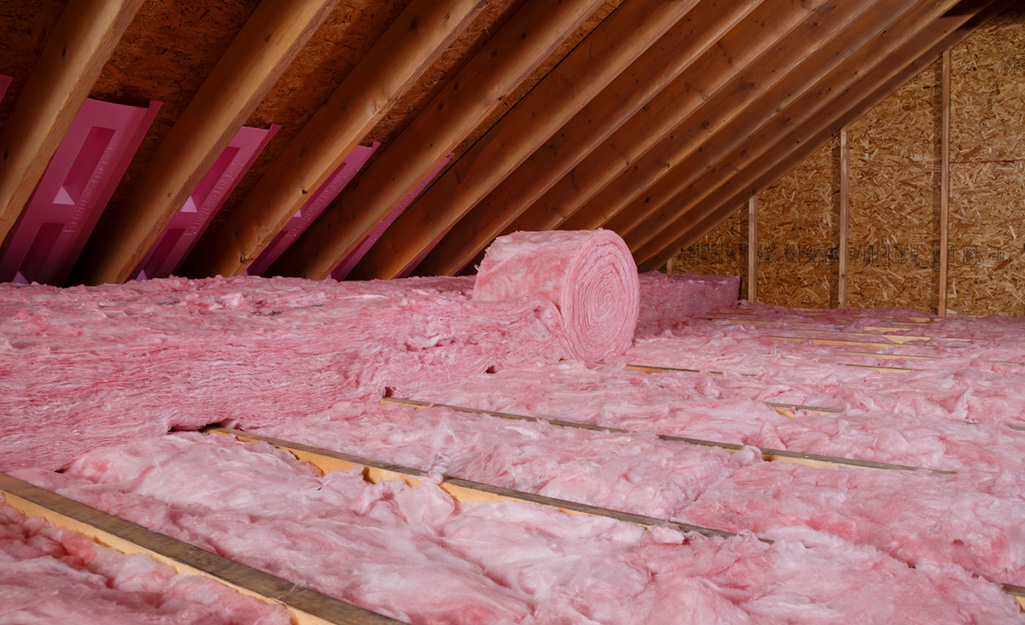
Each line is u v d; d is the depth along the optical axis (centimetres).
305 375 196
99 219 339
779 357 287
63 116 234
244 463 155
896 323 439
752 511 131
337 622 86
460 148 384
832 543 115
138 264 362
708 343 334
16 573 101
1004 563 112
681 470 147
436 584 102
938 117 534
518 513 129
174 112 287
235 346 180
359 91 297
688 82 384
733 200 595
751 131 469
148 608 94
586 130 381
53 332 157
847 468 153
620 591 100
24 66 242
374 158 367
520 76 306
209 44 262
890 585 100
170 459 153
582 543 117
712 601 94
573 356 288
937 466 155
